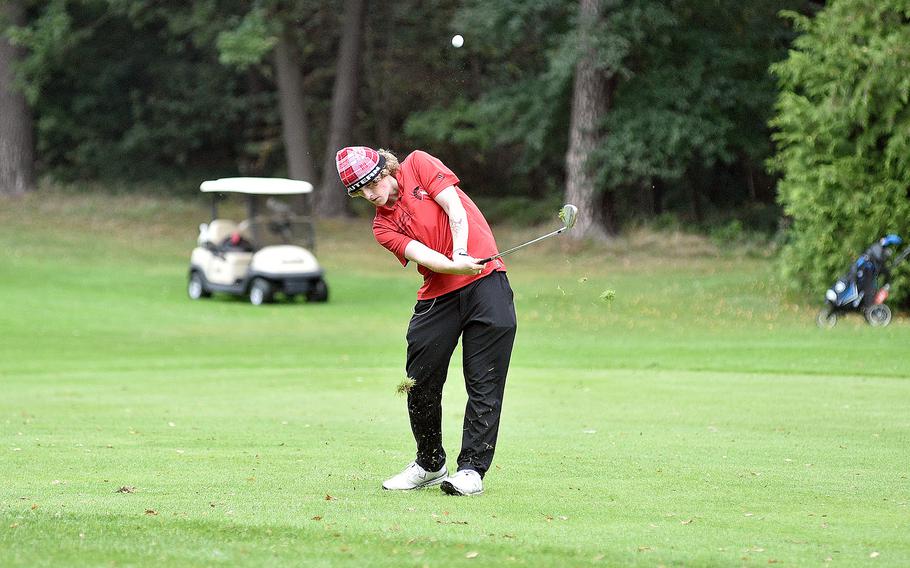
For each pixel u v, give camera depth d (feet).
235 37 340.80
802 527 48.93
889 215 197.88
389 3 408.46
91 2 392.68
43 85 414.41
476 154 420.36
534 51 378.73
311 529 47.70
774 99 310.65
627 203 360.28
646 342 169.17
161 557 42.96
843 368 127.75
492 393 56.39
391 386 119.65
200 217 373.61
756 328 184.24
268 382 123.95
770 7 308.60
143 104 448.24
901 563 42.42
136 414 94.48
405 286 270.46
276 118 441.68
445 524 49.08
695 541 46.03
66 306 227.20
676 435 79.36
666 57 312.91
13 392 114.52
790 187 210.38
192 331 198.08
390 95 424.87
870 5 198.70
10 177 394.73
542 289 232.94
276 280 239.71
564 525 49.14
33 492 56.85
